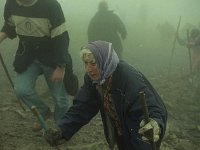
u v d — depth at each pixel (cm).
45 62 484
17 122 570
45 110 508
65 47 468
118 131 329
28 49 481
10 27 491
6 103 652
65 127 343
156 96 319
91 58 301
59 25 461
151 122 285
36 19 462
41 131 537
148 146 306
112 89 310
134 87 305
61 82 494
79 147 490
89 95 339
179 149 575
